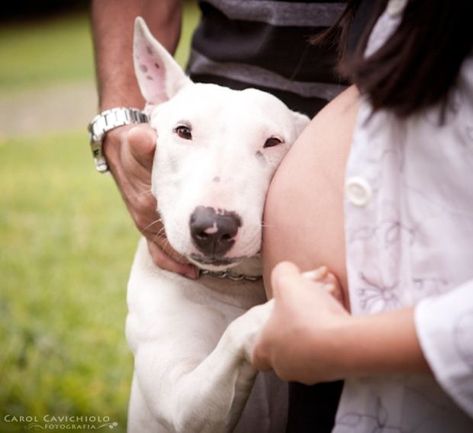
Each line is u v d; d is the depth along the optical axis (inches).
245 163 71.7
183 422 69.1
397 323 49.3
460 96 54.5
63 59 725.3
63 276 209.6
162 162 75.7
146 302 80.6
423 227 54.6
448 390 47.9
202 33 95.9
